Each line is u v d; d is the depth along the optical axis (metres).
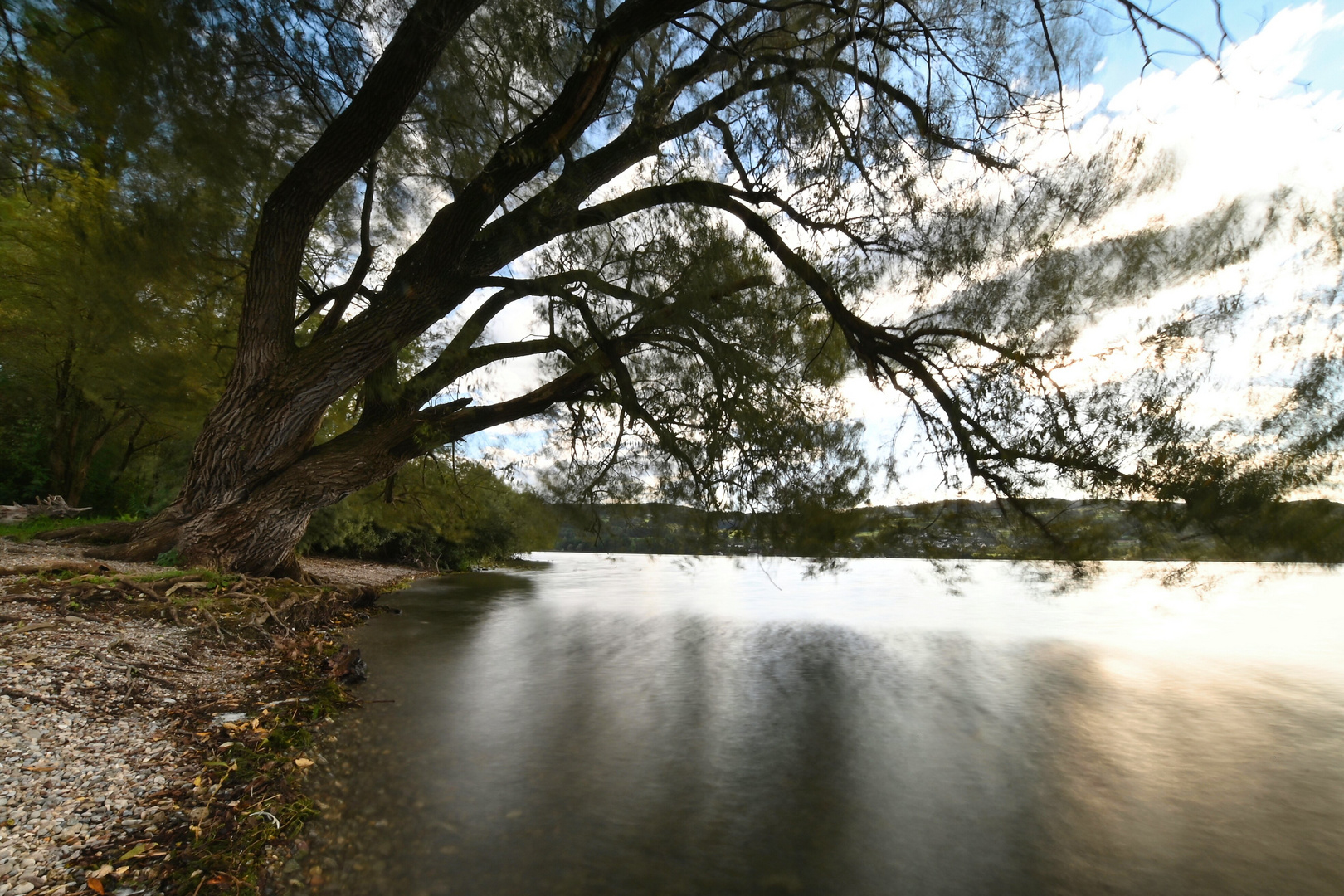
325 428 14.23
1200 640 11.64
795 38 7.73
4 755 3.43
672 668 8.64
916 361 7.66
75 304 11.78
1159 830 3.95
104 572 7.58
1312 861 3.59
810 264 8.62
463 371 10.41
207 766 3.89
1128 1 4.89
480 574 28.12
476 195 8.34
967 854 3.61
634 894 3.05
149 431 17.16
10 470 14.14
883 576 29.41
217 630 6.88
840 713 6.48
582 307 9.19
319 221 12.38
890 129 8.01
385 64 7.31
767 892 3.13
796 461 8.48
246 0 6.11
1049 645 11.01
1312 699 7.29
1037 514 6.25
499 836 3.57
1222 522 4.87
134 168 8.59
